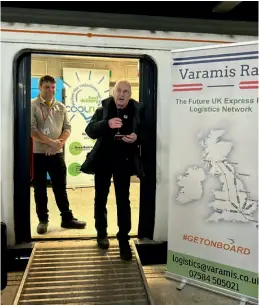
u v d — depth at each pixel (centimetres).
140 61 389
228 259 318
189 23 383
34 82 643
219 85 310
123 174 352
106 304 303
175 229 344
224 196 315
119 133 349
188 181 331
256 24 392
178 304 310
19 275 366
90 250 381
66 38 368
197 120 323
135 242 394
